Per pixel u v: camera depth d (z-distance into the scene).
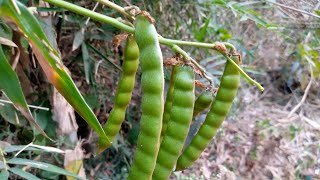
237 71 0.27
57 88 0.24
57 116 0.51
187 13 0.69
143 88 0.24
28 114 0.24
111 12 0.54
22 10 0.21
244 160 0.90
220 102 0.28
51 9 0.41
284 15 0.77
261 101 1.15
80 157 0.52
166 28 0.67
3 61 0.22
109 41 0.60
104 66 0.62
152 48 0.23
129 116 0.68
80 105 0.24
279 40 1.02
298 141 0.98
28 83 0.51
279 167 0.90
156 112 0.24
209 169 0.84
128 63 0.27
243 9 0.63
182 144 0.26
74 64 0.61
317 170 0.91
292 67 1.08
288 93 1.20
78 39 0.52
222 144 0.91
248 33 0.98
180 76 0.25
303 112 1.12
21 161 0.34
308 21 0.78
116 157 0.67
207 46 0.26
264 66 1.20
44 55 0.22
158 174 0.26
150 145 0.24
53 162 0.54
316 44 0.81
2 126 0.53
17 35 0.44
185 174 0.80
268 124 0.99
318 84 1.14
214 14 0.75
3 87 0.23
